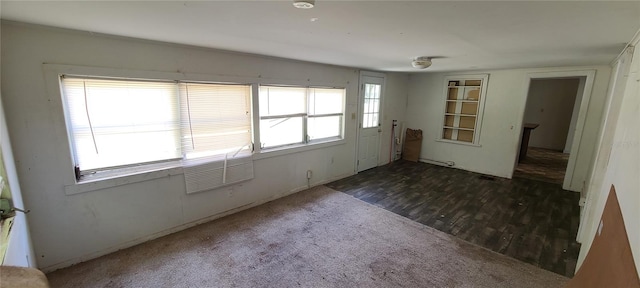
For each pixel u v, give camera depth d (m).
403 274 2.37
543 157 6.96
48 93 2.14
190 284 2.21
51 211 2.25
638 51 1.90
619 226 1.36
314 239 2.90
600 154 2.45
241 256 2.59
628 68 2.31
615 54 2.96
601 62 3.72
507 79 4.98
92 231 2.47
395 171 5.57
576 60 3.58
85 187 2.38
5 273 0.91
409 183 4.80
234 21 1.87
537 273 2.39
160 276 2.29
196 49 2.87
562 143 8.01
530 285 2.24
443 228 3.19
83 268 2.36
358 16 1.72
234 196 3.48
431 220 3.39
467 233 3.08
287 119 4.04
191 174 3.02
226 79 3.17
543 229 3.19
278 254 2.63
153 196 2.79
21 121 2.04
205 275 2.32
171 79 2.75
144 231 2.78
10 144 1.96
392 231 3.10
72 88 2.29
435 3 1.46
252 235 2.96
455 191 4.42
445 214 3.56
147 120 2.72
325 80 4.37
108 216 2.54
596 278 1.45
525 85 4.79
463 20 1.78
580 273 1.76
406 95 6.44
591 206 2.49
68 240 2.36
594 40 2.29
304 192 4.29
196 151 3.11
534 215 3.55
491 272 2.40
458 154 5.80
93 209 2.45
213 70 3.04
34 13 1.70
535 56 3.26
